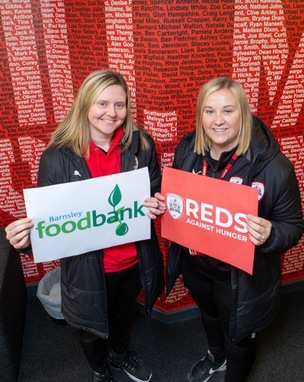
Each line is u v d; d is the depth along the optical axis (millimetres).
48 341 2082
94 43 1833
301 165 2094
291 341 2051
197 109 1283
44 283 2182
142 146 1399
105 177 1256
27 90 2043
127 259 1477
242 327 1350
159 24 1577
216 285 1430
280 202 1228
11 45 1939
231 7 1626
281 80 1855
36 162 2195
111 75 1252
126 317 1718
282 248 1211
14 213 2262
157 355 1990
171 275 1574
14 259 2062
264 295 1347
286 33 1764
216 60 1701
